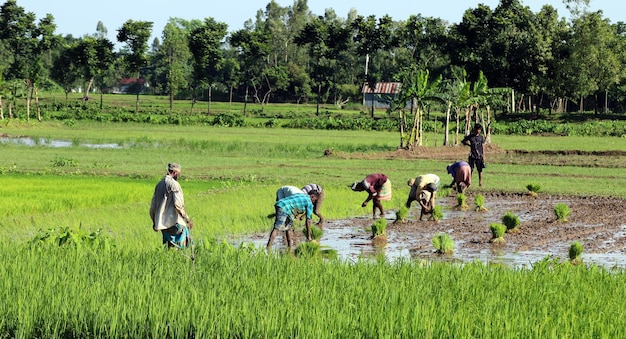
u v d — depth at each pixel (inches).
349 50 6166.3
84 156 1804.9
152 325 345.7
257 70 5718.5
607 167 1609.3
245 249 538.3
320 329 329.4
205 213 851.4
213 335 335.0
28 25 4968.0
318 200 731.4
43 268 436.8
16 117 3831.2
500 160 1788.9
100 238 550.9
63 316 355.9
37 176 1326.3
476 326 339.0
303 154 2010.3
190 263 473.7
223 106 5310.0
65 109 4370.1
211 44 4675.2
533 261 624.7
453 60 4276.6
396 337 328.5
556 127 3304.6
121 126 3572.8
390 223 832.9
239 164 1647.4
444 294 403.5
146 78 7514.8
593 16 4018.2
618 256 647.1
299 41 4707.2
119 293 381.1
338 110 5152.6
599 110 5172.2
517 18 4207.7
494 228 709.9
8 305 365.7
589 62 3998.5
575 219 867.4
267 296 389.1
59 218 804.0
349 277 444.8
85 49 4790.8
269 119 4028.1
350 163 1689.2
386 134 3196.4
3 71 5029.5
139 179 1328.7
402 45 4542.3
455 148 2052.2
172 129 3336.6
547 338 327.6
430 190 837.8
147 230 714.8
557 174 1432.1
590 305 388.2
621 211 936.3
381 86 5467.5
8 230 730.2
